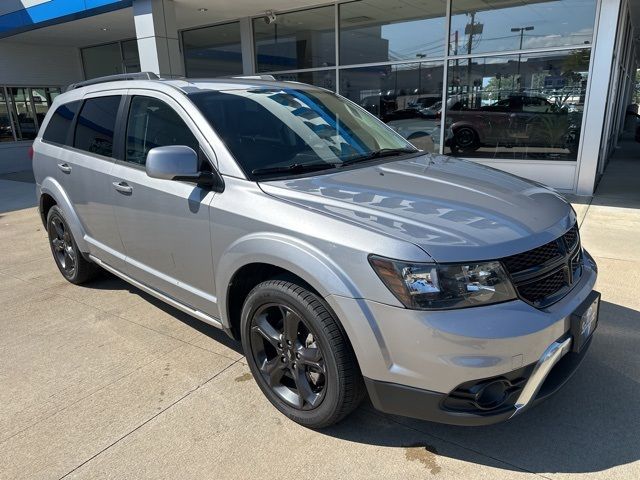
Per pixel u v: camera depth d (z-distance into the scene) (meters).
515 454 2.37
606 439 2.45
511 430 2.54
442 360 2.04
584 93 7.93
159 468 2.36
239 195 2.69
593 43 7.66
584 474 2.24
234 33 12.27
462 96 9.18
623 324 3.56
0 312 4.18
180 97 3.18
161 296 3.48
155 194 3.16
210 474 2.31
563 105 8.17
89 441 2.56
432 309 2.05
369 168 3.04
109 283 4.79
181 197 2.97
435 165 3.25
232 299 2.87
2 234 6.98
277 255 2.42
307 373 2.58
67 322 3.94
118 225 3.63
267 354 2.79
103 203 3.73
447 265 2.06
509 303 2.13
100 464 2.40
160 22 9.77
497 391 2.15
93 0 10.49
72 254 4.58
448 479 2.24
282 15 11.27
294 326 2.51
